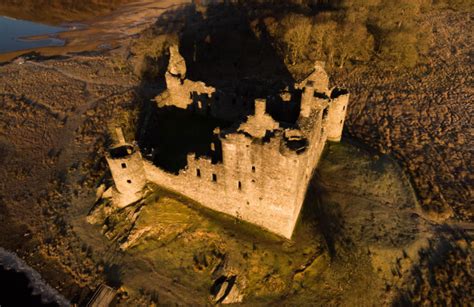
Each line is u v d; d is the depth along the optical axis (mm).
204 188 51969
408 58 100562
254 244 49719
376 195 58969
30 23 159250
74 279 53219
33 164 74812
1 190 69188
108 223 57594
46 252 57125
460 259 52188
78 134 81625
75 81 103438
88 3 175375
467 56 107812
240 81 94438
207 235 51625
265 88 76562
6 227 62219
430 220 57656
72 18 163375
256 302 46969
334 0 130750
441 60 106625
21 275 54531
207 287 48812
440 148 73625
